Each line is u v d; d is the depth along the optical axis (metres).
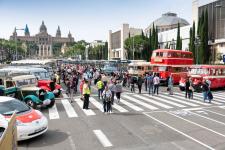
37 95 18.72
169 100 24.31
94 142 11.39
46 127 12.05
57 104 21.59
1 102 11.84
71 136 12.29
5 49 138.25
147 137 12.16
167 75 39.62
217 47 66.50
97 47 160.75
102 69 56.03
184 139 11.91
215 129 13.76
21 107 12.06
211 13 69.00
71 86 23.17
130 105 21.28
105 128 13.75
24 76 19.94
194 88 31.41
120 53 132.62
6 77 19.22
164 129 13.64
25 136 11.00
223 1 64.81
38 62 47.50
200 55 62.66
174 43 84.06
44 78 26.86
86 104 19.34
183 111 18.88
